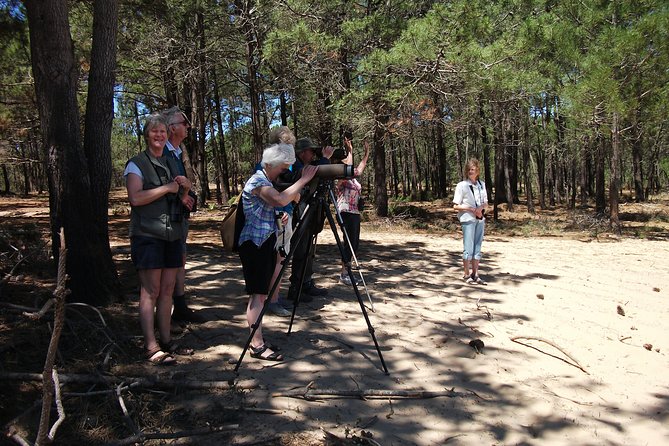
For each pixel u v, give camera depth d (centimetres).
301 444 298
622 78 1521
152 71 1736
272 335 475
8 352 379
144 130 394
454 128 1603
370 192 3703
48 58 475
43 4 468
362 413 341
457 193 739
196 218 1741
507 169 2669
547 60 1656
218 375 380
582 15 1645
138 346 421
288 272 757
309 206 424
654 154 3741
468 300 642
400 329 512
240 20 1631
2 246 698
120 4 988
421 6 1644
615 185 1644
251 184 391
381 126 1498
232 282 675
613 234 1627
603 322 569
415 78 1355
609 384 409
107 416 313
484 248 1170
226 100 3178
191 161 2262
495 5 1586
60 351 383
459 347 468
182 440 297
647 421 350
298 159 549
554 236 1562
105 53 518
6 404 312
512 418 344
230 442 296
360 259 920
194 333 464
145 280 392
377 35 1547
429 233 1534
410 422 332
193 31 1714
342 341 468
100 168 519
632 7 1533
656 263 973
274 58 1408
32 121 1798
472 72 1246
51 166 486
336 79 1582
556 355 466
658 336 530
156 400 336
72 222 491
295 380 383
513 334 514
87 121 518
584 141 2059
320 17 1505
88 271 502
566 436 326
